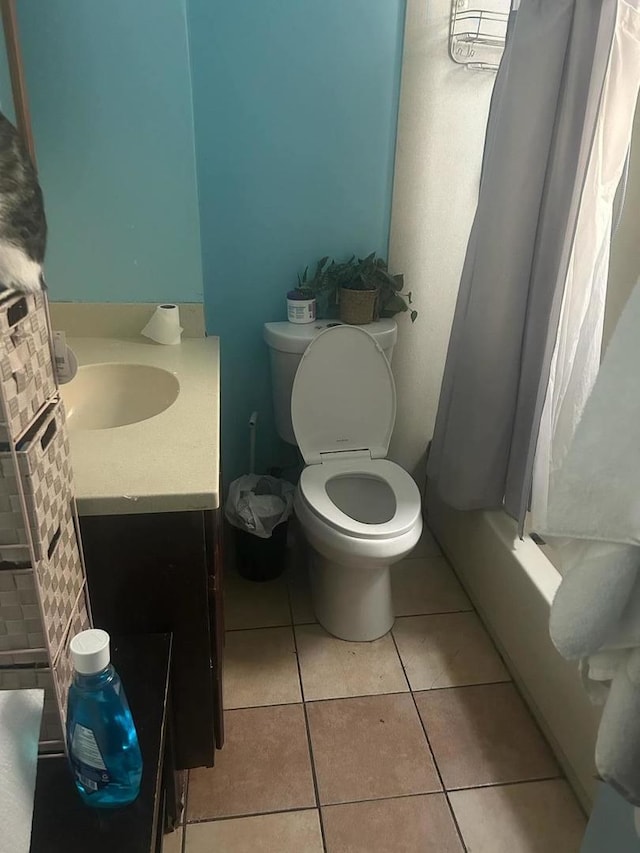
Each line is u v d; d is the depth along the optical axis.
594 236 1.41
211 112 1.79
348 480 1.98
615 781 0.98
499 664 1.82
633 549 0.88
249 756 1.53
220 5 1.68
